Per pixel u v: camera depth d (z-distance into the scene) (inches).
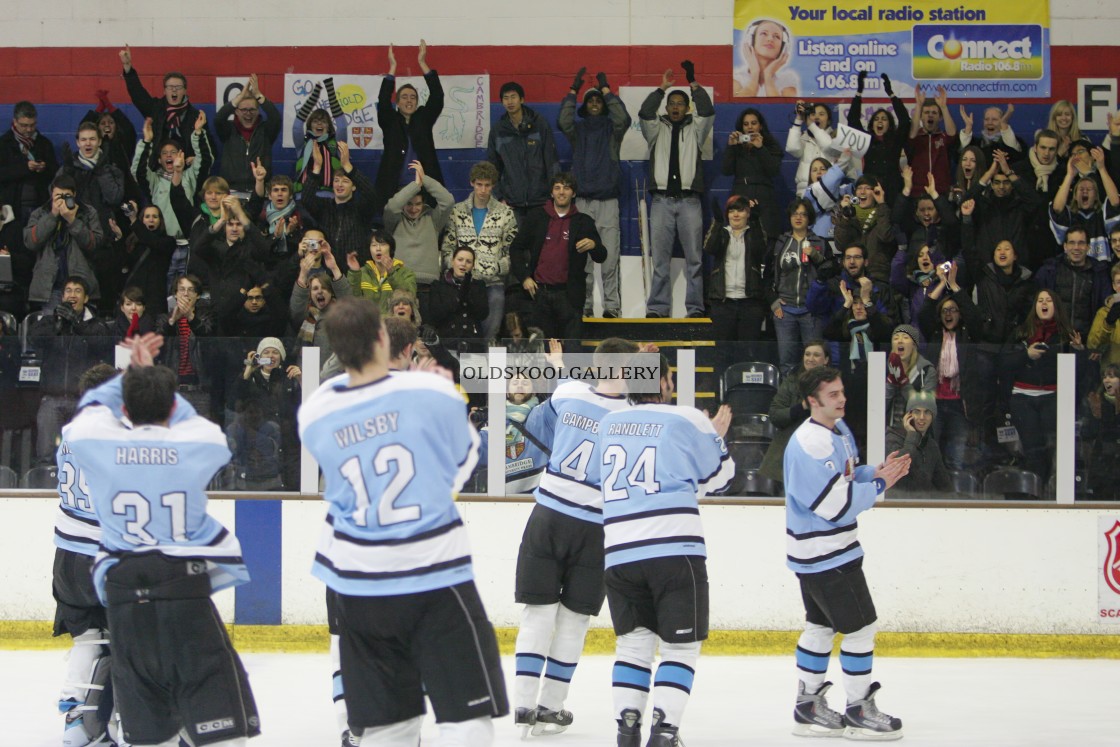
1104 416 438.3
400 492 199.0
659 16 671.1
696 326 585.0
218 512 439.8
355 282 505.4
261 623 437.4
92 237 558.3
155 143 610.2
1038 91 666.2
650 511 283.0
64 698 294.5
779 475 438.6
